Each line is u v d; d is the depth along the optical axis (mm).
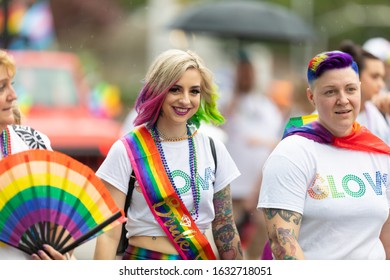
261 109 20172
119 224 9445
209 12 30078
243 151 19938
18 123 10516
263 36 29797
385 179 9852
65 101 24906
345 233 9562
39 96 24938
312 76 9797
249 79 20828
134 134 10039
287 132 10172
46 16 32688
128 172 9914
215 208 10250
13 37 26375
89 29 58250
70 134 22359
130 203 9984
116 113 33375
